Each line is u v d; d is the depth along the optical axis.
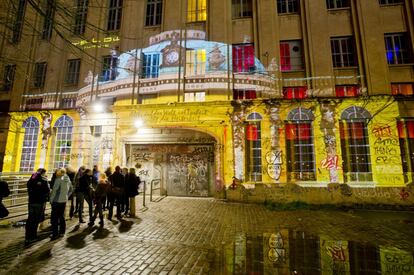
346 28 12.94
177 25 14.38
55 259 4.75
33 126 14.87
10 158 14.66
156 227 7.13
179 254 5.07
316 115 12.01
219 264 4.59
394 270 4.40
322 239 6.15
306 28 13.19
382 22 12.62
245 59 13.55
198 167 13.18
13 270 4.26
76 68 15.63
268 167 11.98
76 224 7.38
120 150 13.62
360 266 4.57
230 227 7.23
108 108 13.98
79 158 13.84
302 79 12.83
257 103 12.51
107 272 4.21
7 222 7.42
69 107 15.07
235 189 12.02
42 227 6.84
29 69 15.96
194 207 10.34
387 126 11.36
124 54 14.68
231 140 12.51
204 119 12.86
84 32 15.55
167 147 13.59
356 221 8.19
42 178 6.05
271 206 10.76
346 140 11.70
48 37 16.17
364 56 12.32
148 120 13.40
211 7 14.30
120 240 5.93
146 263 4.61
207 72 13.47
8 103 16.00
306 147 12.00
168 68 13.90
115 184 8.20
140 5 15.24
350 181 11.32
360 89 12.19
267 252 5.23
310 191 11.47
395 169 11.04
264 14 13.70
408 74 12.01
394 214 9.54
